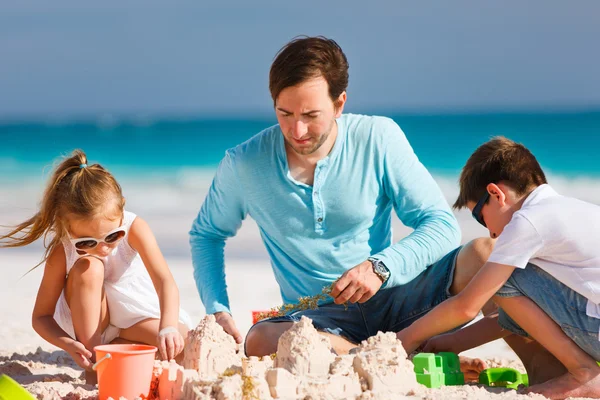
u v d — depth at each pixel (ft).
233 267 26.18
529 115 102.17
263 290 21.85
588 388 9.96
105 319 12.67
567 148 74.28
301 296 12.90
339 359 9.51
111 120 144.15
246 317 17.98
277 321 11.99
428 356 10.39
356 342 12.47
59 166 11.97
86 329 11.60
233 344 10.16
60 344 11.50
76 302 11.57
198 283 13.34
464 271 12.00
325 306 12.59
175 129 115.14
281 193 12.52
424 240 11.98
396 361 9.37
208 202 13.64
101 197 11.46
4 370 12.51
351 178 12.42
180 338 11.35
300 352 9.34
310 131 11.48
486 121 95.50
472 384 11.39
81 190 11.44
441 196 12.90
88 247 11.62
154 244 12.60
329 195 12.41
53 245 12.02
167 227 36.17
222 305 12.70
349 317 12.47
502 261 10.23
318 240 12.58
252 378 8.50
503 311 11.21
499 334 11.96
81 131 116.47
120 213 11.82
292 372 9.29
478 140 84.89
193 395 8.44
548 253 10.26
